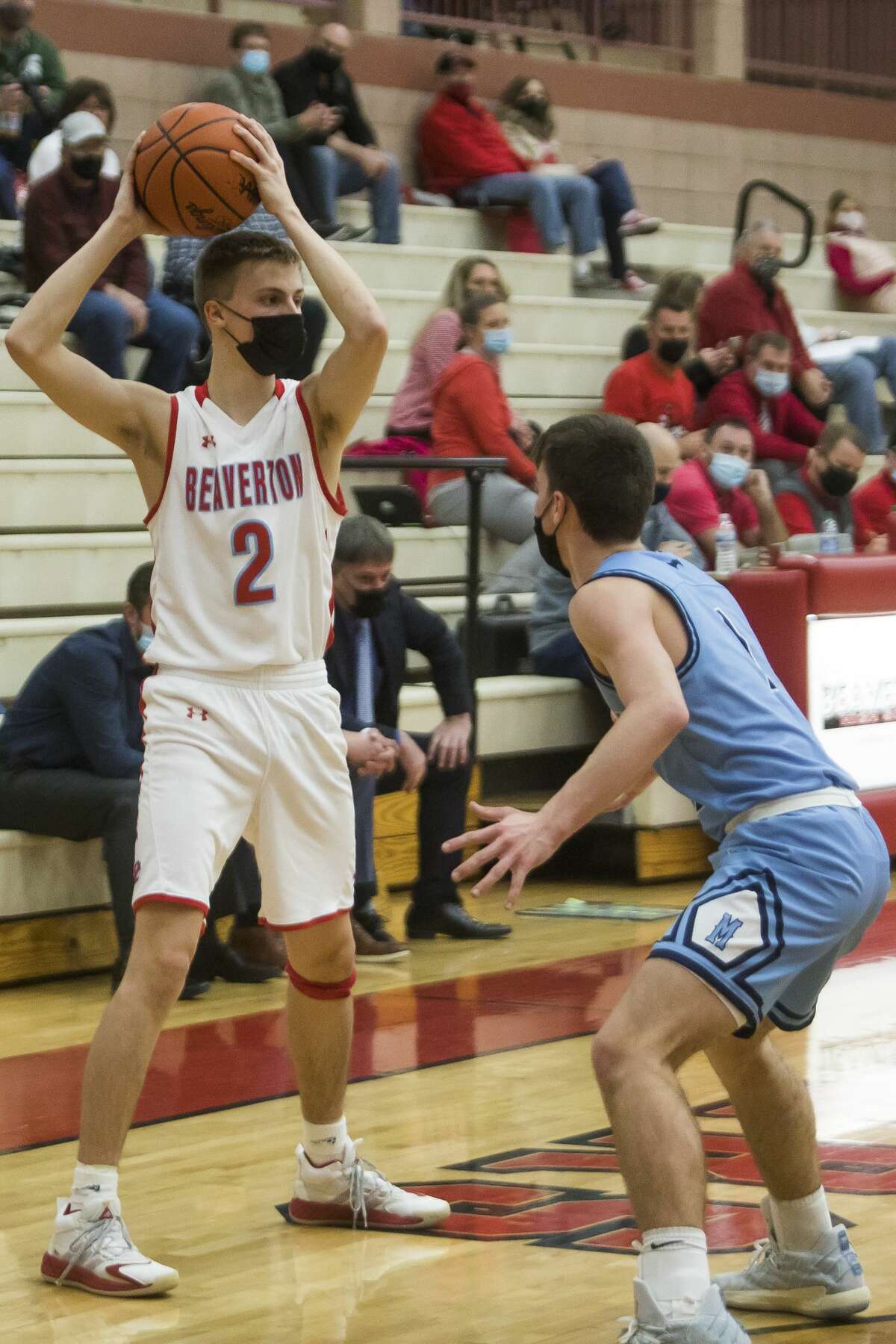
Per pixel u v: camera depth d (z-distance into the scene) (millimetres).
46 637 17266
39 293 8188
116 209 8320
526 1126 10695
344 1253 8609
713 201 34469
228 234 8445
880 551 21141
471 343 20953
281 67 25453
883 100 37812
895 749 19578
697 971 6809
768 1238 7871
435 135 28125
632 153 33156
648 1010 6801
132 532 19578
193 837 8203
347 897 8695
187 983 14391
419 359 21469
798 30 37000
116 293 19875
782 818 7062
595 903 18344
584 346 25750
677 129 33812
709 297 24844
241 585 8320
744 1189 9422
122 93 26719
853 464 22203
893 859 19500
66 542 18156
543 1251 8523
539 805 19609
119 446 8523
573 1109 11047
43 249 20062
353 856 8758
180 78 27297
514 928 17172
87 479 19172
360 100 28062
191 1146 10430
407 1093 11477
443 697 16391
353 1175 8953
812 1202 7656
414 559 20062
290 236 8336
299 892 8531
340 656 15469
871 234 37375
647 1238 6574
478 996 14328
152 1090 11664
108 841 14219
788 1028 7461
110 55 26578
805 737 7289
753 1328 7578
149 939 8250
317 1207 8992
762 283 24828
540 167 28219
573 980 14875
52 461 19391
